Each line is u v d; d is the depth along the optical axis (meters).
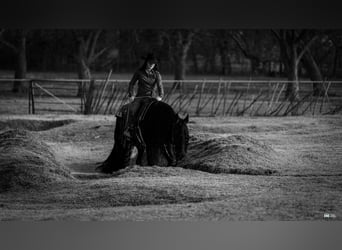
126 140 15.46
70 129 22.80
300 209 11.19
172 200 11.97
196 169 15.45
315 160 16.70
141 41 52.94
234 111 31.19
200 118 27.42
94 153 18.86
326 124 25.42
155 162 15.33
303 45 40.78
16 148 15.48
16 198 12.45
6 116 26.92
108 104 29.66
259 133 22.81
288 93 34.03
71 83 45.25
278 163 15.78
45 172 13.97
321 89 31.19
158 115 15.28
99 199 12.06
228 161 15.34
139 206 11.59
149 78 15.58
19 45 43.09
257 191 12.67
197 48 61.62
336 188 13.11
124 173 14.47
